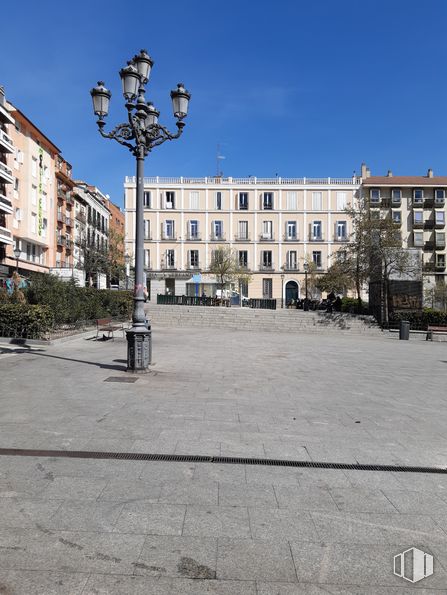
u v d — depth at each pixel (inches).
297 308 1651.1
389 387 352.5
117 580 101.8
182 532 123.0
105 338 619.5
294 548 116.9
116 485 151.9
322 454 189.6
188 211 2229.3
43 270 1695.4
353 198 2262.6
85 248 1977.1
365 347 679.1
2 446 189.0
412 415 263.6
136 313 369.4
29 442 194.1
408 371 443.2
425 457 189.9
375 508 140.9
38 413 240.8
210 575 104.6
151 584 100.7
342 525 129.6
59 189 1877.5
